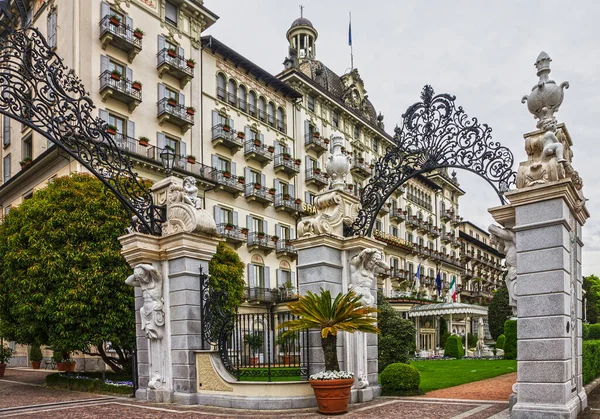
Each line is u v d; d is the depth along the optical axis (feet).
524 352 27.12
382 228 151.84
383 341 53.78
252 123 117.29
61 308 49.60
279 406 31.96
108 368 75.10
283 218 122.11
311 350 34.40
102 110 84.07
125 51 89.66
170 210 38.19
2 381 62.18
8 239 56.08
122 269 51.37
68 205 53.83
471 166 33.09
